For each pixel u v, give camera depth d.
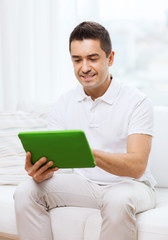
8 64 2.92
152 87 3.45
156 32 3.33
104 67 1.62
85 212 1.56
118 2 3.13
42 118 2.22
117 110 1.67
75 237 1.53
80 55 1.59
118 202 1.39
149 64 3.41
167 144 1.92
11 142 2.13
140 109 1.62
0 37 2.93
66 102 1.83
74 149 1.38
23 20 2.84
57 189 1.62
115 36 3.14
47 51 2.77
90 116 1.71
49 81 2.78
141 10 3.25
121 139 1.66
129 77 3.41
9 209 1.69
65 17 2.71
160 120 1.95
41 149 1.43
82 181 1.67
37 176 1.53
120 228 1.38
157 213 1.47
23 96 2.88
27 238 1.55
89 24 1.62
